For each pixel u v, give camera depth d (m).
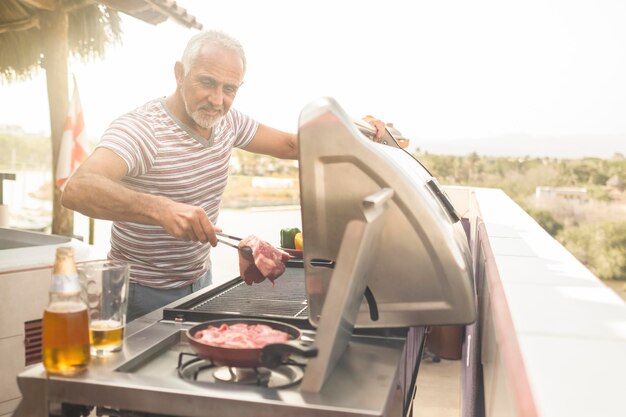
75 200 1.60
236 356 1.08
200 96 1.91
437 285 1.24
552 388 0.57
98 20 5.90
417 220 1.21
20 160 26.33
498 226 2.01
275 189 44.75
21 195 7.68
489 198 3.29
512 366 0.66
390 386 1.04
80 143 5.36
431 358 3.85
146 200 1.53
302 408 0.95
